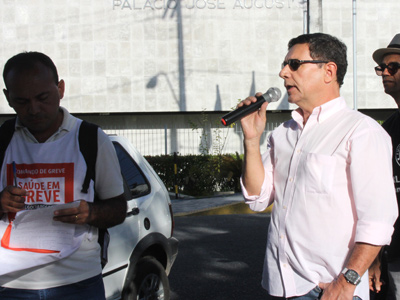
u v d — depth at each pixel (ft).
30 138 8.54
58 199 8.33
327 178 8.09
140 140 65.31
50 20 62.23
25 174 8.41
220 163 51.31
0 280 8.34
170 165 51.75
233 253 25.49
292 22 63.67
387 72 10.49
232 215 37.19
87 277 8.55
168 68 62.95
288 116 66.03
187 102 63.10
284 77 8.87
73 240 8.29
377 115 69.21
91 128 8.63
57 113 8.51
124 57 62.69
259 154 9.33
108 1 62.34
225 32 63.16
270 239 8.82
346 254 8.07
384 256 10.30
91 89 62.69
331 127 8.38
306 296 8.29
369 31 64.80
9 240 8.21
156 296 15.19
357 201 7.76
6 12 61.98
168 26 62.80
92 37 62.44
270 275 8.75
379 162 7.80
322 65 8.61
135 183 15.26
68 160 8.42
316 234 8.15
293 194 8.48
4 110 62.23
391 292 10.43
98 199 8.83
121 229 13.78
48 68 8.30
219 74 63.31
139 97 62.90
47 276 8.29
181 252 25.94
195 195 49.60
